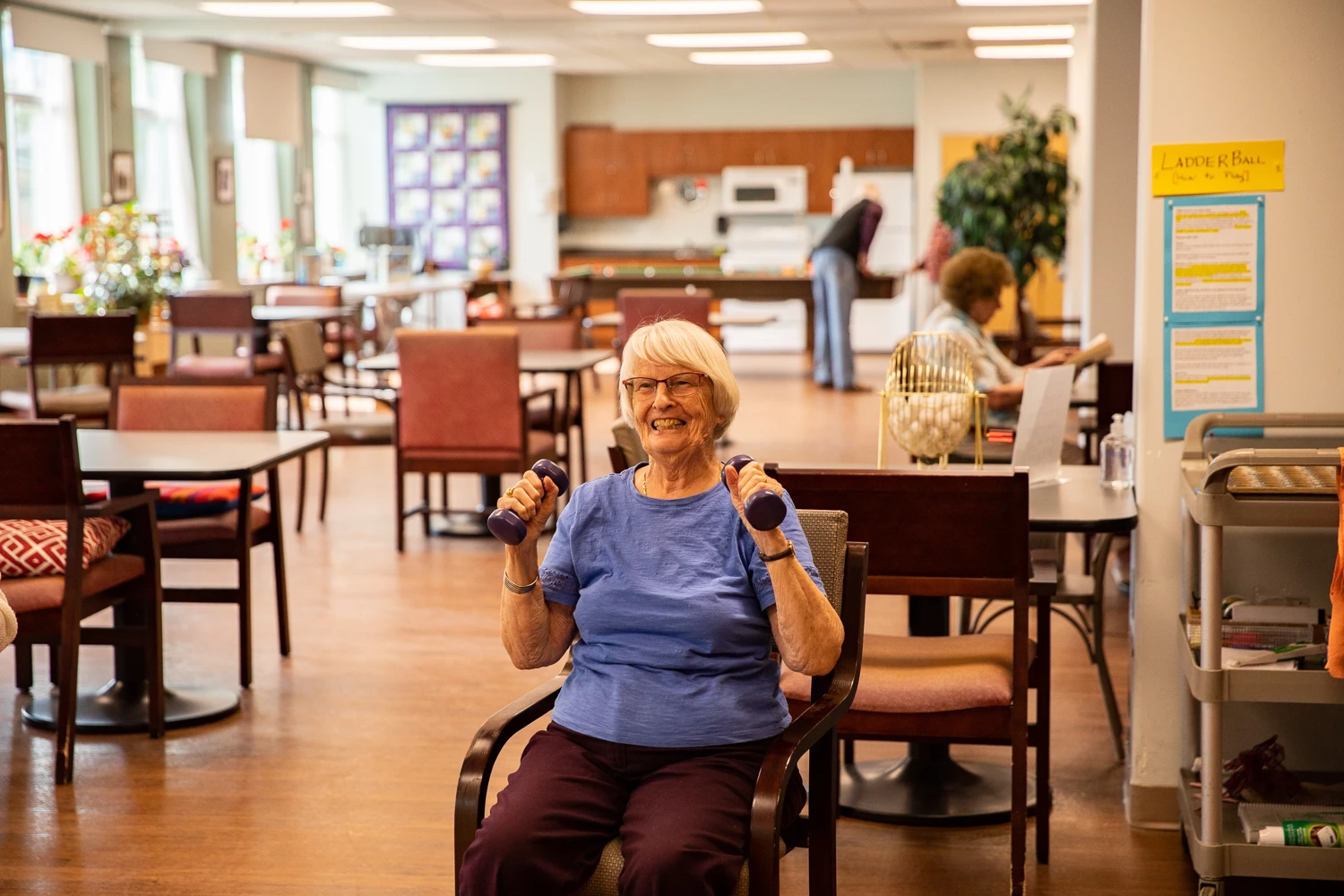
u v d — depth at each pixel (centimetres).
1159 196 301
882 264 1445
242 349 1177
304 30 1032
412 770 352
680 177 1537
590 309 1502
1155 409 306
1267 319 301
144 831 315
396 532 610
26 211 988
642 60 1341
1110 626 483
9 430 331
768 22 1011
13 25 916
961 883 288
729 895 197
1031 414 327
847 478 264
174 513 420
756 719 216
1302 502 251
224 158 1205
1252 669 257
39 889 286
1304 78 294
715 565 219
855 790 332
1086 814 324
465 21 1034
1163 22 296
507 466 600
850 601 226
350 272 1415
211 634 475
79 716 383
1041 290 1330
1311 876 257
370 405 1021
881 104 1485
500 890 200
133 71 1092
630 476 230
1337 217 296
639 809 206
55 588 339
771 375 1263
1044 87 1350
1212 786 259
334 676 430
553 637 227
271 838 311
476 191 1490
